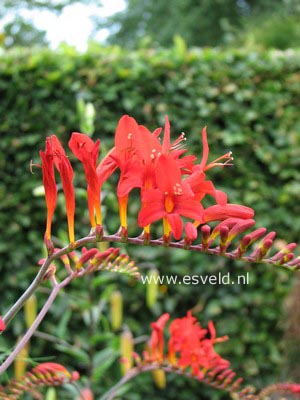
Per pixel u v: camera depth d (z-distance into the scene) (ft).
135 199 1.91
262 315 1.99
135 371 0.98
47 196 0.63
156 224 1.91
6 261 1.90
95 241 0.64
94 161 0.62
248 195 1.98
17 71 1.91
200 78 2.00
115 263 0.75
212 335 0.93
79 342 1.84
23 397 1.22
